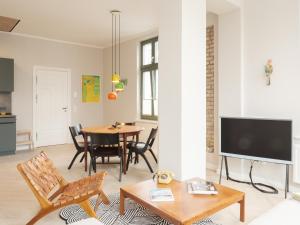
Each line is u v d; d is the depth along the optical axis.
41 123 6.47
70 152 5.79
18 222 2.52
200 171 3.19
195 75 3.09
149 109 6.08
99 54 7.37
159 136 3.23
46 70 6.48
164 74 3.14
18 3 4.12
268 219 1.70
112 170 4.32
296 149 3.11
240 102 3.78
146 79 6.16
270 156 3.12
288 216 1.74
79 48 6.98
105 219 2.53
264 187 3.47
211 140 4.46
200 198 2.29
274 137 3.09
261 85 3.59
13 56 5.96
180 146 2.99
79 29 5.61
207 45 4.48
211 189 2.44
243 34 3.76
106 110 7.36
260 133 3.18
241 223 2.46
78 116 7.06
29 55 6.19
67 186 2.65
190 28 3.03
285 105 3.35
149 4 4.20
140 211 2.70
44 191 2.30
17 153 5.67
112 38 6.36
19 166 2.18
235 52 3.81
